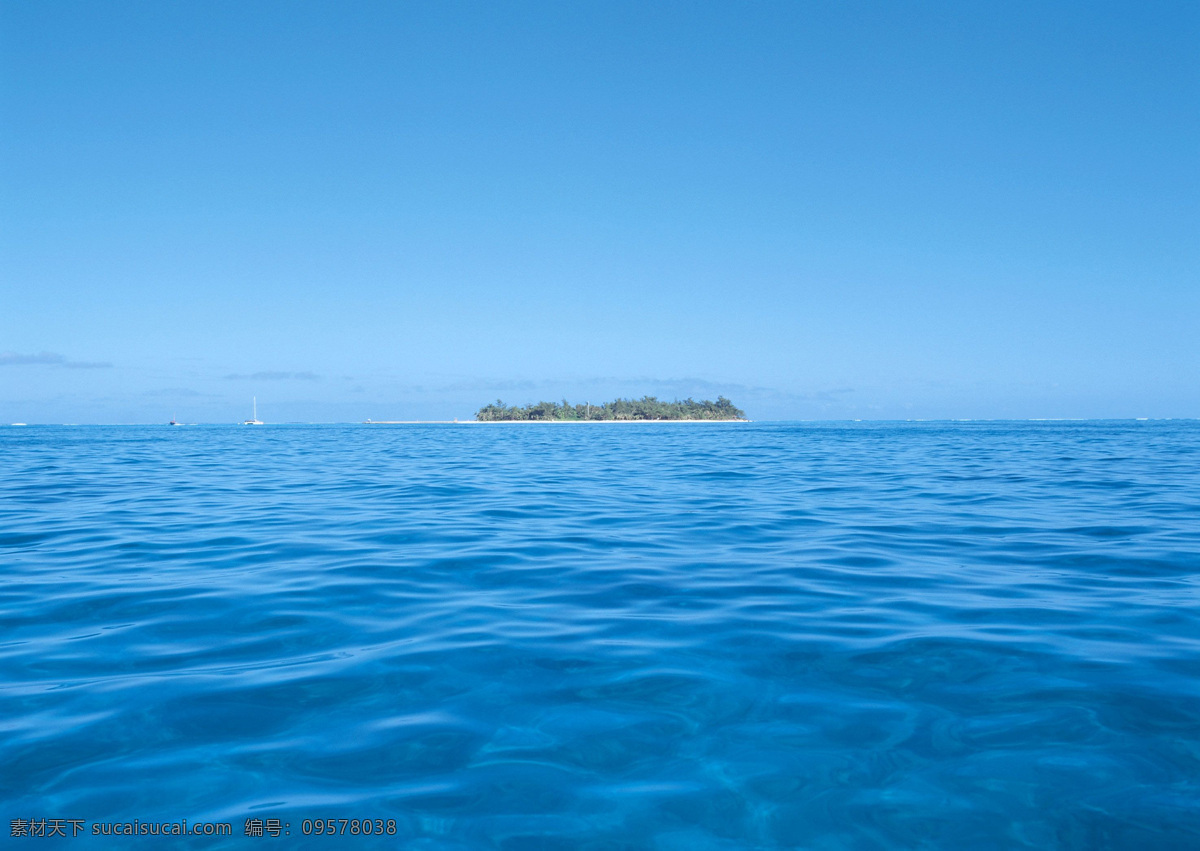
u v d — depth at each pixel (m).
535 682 5.29
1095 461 30.58
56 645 6.16
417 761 4.12
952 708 4.82
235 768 4.03
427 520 13.52
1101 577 8.68
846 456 35.75
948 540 11.28
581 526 12.77
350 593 7.95
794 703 4.92
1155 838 3.43
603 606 7.40
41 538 11.54
